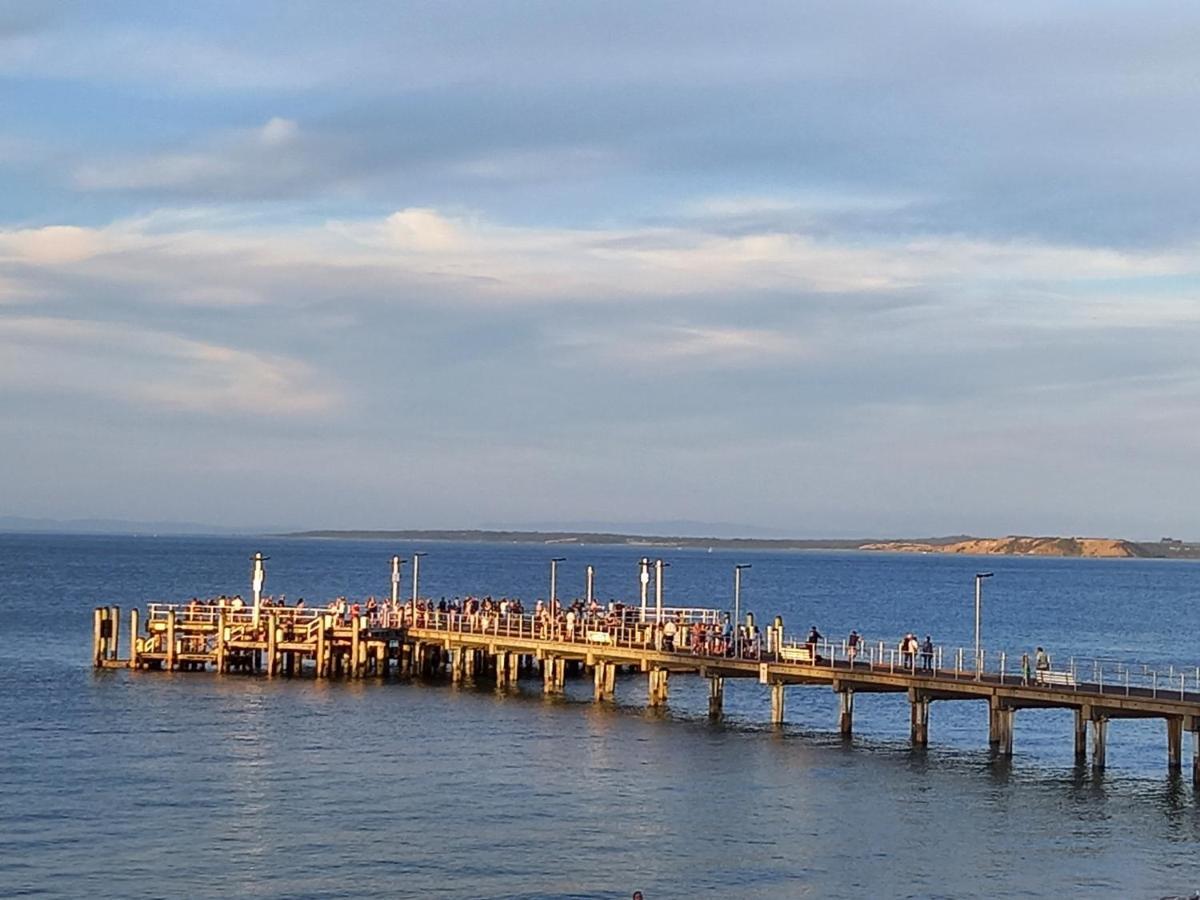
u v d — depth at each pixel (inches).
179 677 3858.3
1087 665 4992.6
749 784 2583.7
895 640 6008.9
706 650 3378.4
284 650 3878.0
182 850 2108.8
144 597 7416.3
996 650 5723.4
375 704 3435.0
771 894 1952.5
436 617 4010.8
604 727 3164.4
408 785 2541.8
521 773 2655.0
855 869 2070.6
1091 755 2979.8
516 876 2007.9
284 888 1939.0
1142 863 2112.5
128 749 2834.6
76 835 2181.3
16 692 3560.5
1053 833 2266.2
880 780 2625.5
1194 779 2544.3
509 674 3887.8
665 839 2208.4
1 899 1876.2
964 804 2445.9
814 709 3622.0
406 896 1915.6
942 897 1952.5
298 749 2854.3
